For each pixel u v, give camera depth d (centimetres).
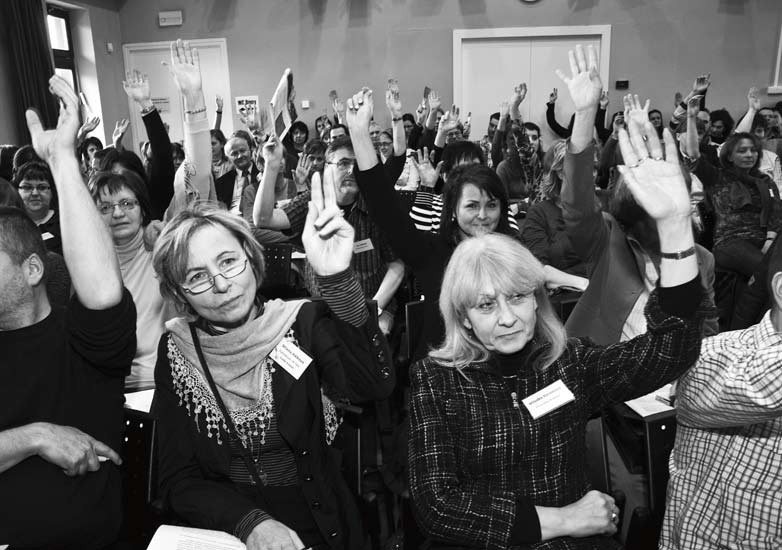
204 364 131
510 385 123
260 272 134
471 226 202
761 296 207
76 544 125
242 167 445
